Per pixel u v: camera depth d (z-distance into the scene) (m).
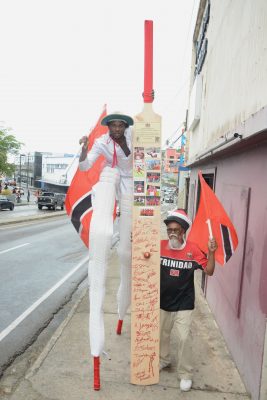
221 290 5.15
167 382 3.76
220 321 5.11
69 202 4.33
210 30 8.52
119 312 4.79
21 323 5.64
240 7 5.03
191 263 3.64
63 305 6.59
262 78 3.78
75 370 3.95
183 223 3.62
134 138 3.63
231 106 5.43
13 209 35.00
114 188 3.75
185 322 3.63
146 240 3.63
